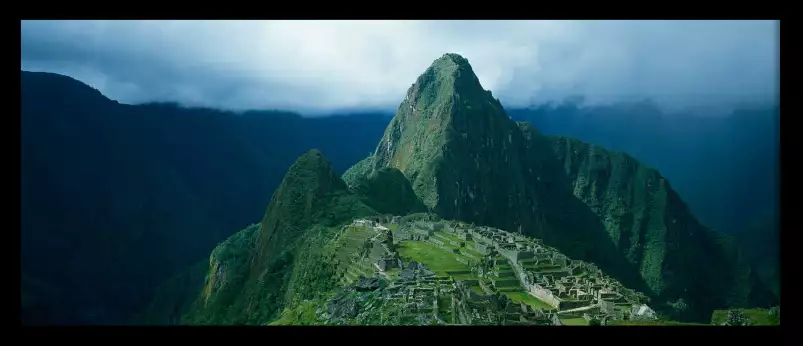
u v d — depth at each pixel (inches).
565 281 4835.1
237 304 7746.1
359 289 4633.4
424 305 3882.9
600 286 4768.7
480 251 5880.9
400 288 4323.3
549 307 4264.3
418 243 6407.5
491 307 3902.6
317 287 5821.9
